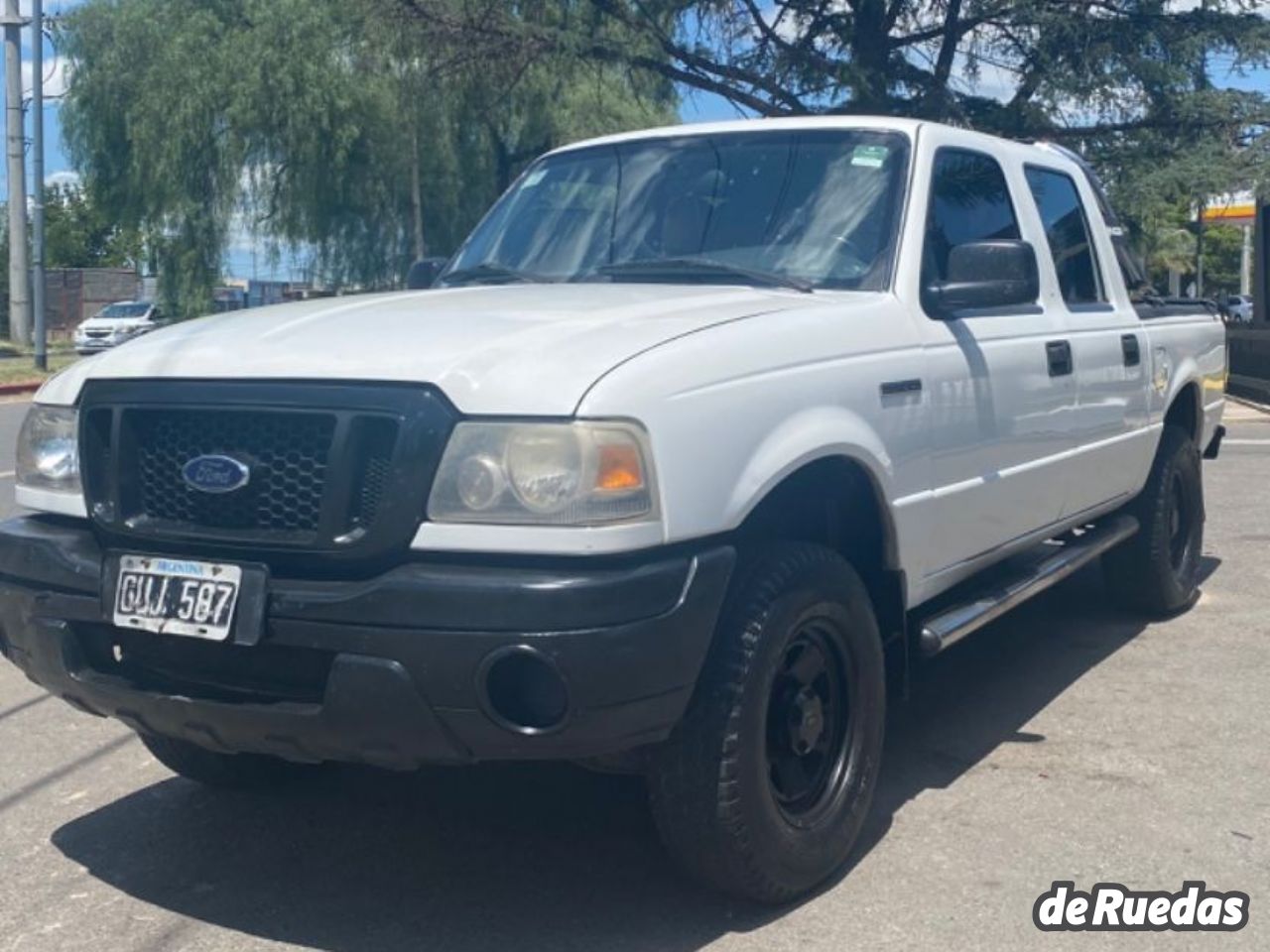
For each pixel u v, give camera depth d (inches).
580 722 127.6
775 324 153.2
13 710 226.5
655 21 949.8
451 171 1282.0
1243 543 347.9
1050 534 218.4
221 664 139.4
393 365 135.3
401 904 154.8
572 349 137.7
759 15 953.5
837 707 159.6
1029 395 199.0
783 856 146.4
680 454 134.5
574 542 128.4
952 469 179.5
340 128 1255.5
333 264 1323.8
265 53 1242.0
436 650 126.6
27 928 150.3
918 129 194.2
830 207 187.2
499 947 144.1
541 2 933.2
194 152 1285.7
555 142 1249.4
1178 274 2080.5
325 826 177.6
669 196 198.5
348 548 132.2
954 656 249.4
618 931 147.1
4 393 1046.4
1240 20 898.1
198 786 192.1
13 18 1234.0
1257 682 230.7
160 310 1427.2
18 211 1440.7
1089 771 191.3
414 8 931.3
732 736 138.9
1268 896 153.0
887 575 171.2
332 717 131.2
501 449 130.1
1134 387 240.4
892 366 166.2
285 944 145.7
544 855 167.3
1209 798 180.7
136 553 143.1
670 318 150.2
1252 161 855.7
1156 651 251.0
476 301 165.3
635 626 128.3
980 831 171.2
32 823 179.9
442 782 191.9
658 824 143.3
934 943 142.9
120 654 147.5
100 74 1357.0
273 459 137.6
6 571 152.9
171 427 143.9
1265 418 683.4
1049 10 896.9
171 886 160.7
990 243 176.9
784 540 152.3
